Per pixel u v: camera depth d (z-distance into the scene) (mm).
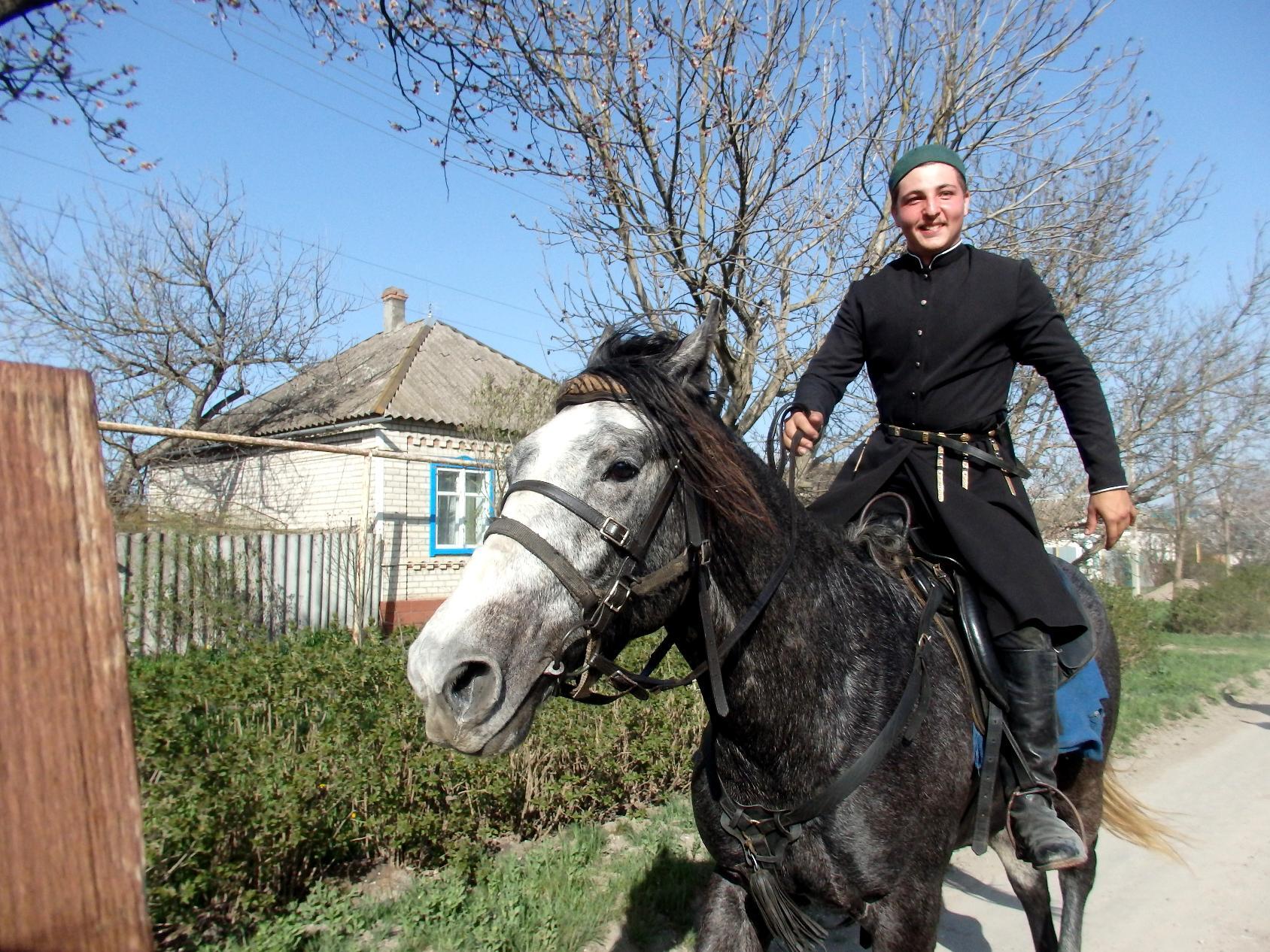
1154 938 3969
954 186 2586
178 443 16984
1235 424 15250
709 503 1983
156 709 4301
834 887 2145
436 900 3730
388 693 5016
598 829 4664
